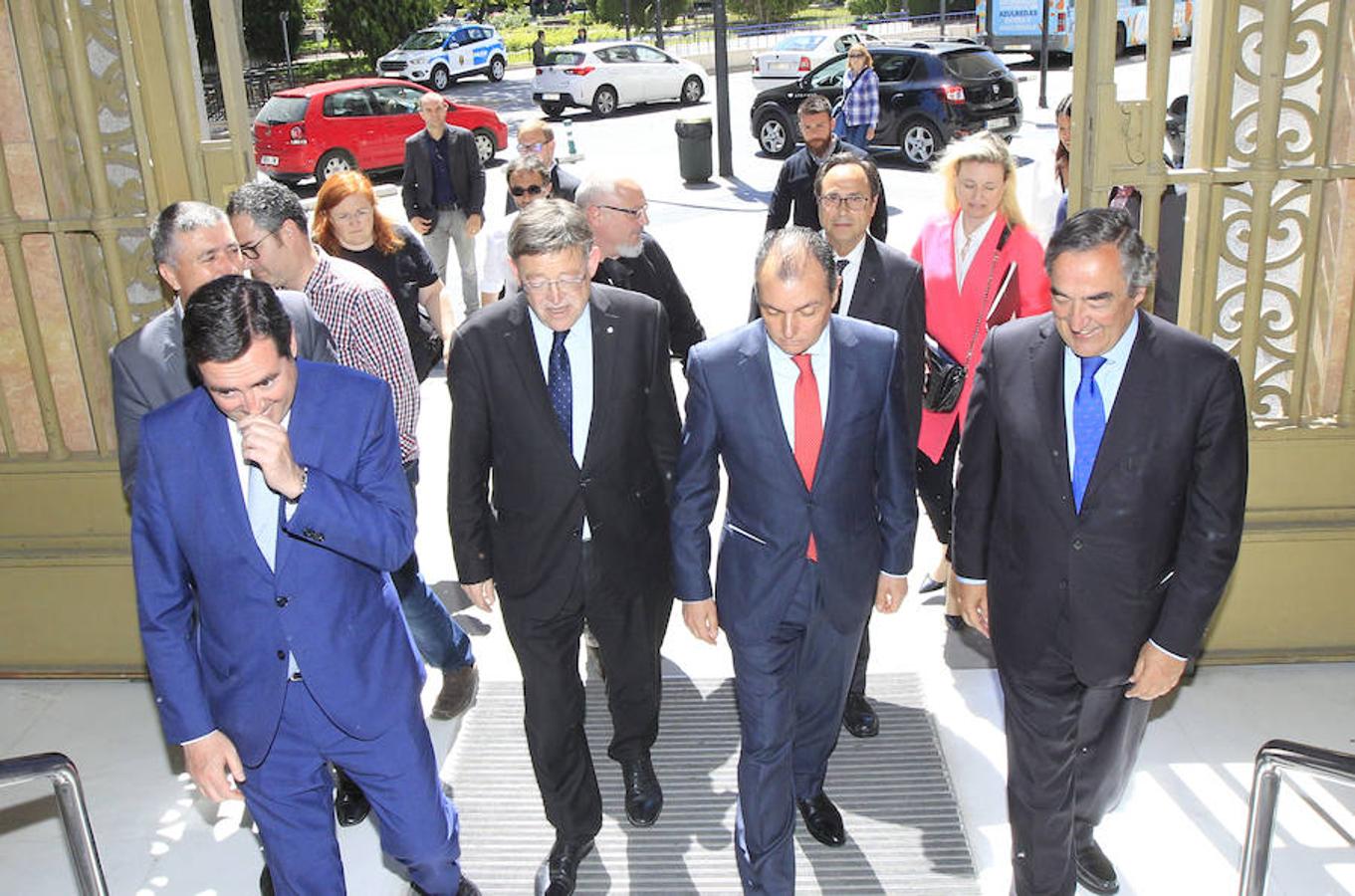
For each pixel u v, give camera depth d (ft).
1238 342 13.03
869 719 12.57
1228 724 12.49
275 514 8.09
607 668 10.75
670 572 10.65
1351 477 13.08
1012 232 13.03
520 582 9.94
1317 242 12.35
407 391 12.07
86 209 13.23
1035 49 78.23
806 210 18.76
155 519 8.08
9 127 13.07
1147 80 11.94
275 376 7.37
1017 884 9.50
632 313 9.88
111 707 13.78
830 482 9.28
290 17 99.66
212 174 12.87
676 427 10.30
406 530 8.39
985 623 9.52
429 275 14.69
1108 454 8.43
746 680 9.60
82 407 14.10
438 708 13.21
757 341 9.23
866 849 10.87
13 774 7.80
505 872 10.87
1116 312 8.00
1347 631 13.48
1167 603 8.62
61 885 10.97
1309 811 11.12
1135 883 10.36
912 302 11.85
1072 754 9.20
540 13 168.04
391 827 8.93
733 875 10.68
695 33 125.59
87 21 12.50
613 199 12.23
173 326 9.96
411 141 27.99
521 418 9.65
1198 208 12.43
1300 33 11.94
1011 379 8.80
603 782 12.04
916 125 47.50
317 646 8.18
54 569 13.99
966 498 9.28
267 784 8.55
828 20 137.49
